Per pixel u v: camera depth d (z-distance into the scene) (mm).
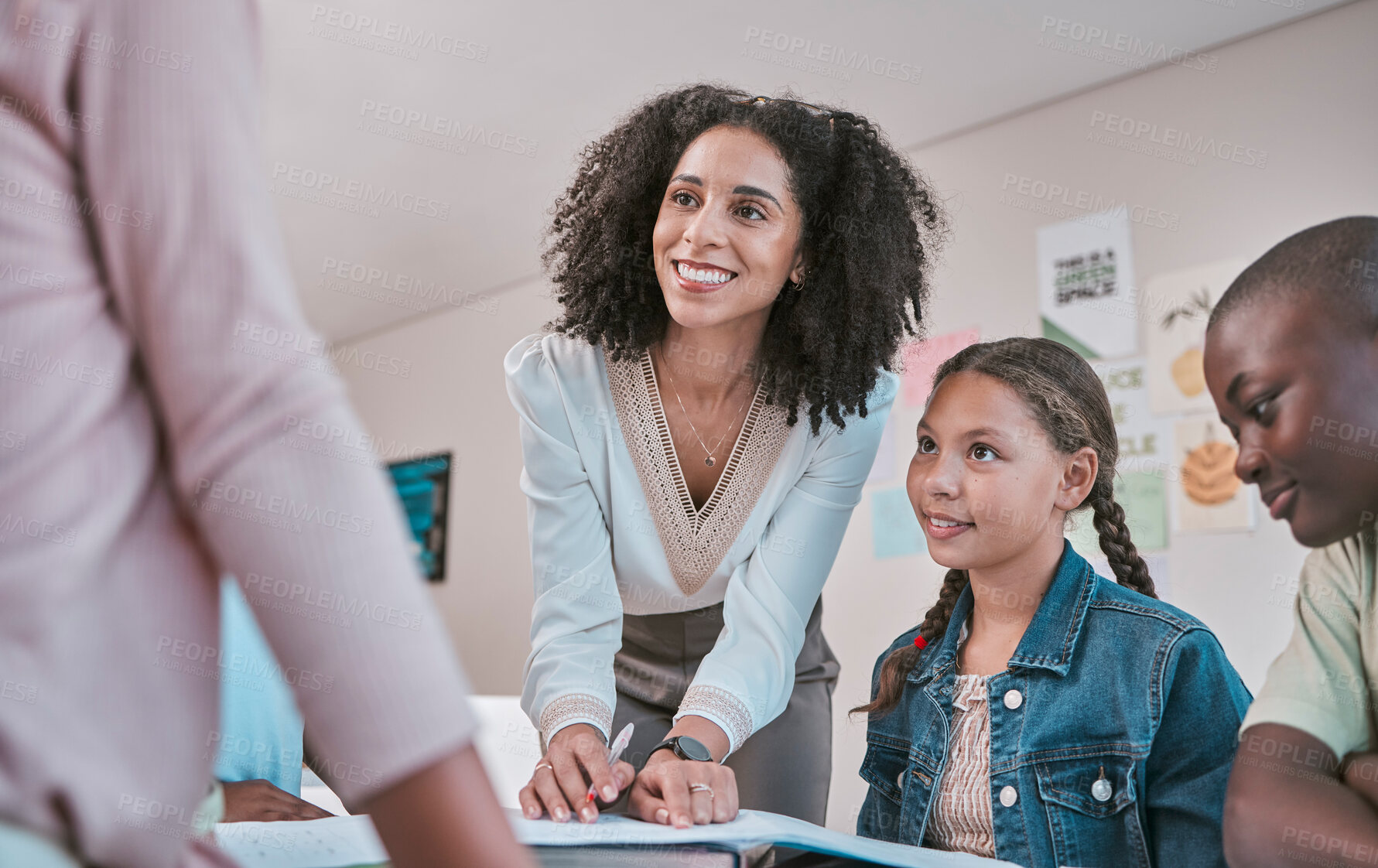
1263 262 2686
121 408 352
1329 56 2691
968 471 1102
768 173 1218
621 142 1405
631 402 1365
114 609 341
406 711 346
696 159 1229
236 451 337
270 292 356
